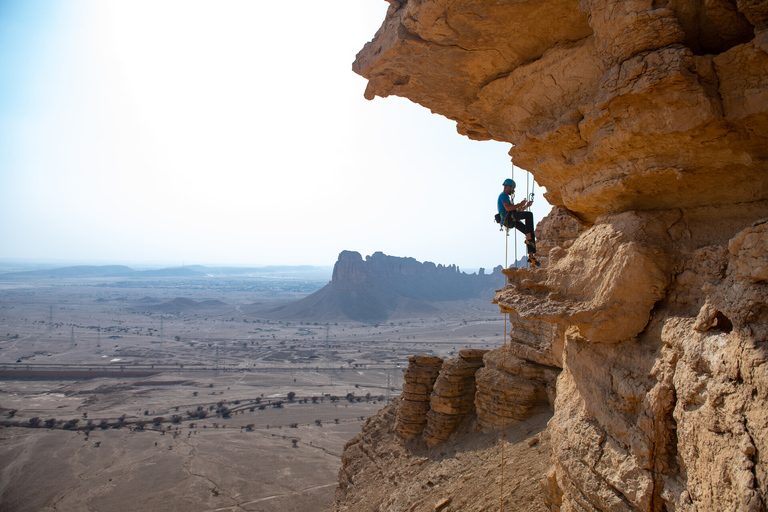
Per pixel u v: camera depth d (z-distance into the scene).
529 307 7.52
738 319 4.54
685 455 4.97
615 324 6.38
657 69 5.39
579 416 6.91
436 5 7.21
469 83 9.25
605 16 5.79
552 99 7.95
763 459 3.82
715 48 5.71
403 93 10.24
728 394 4.41
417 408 20.78
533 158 8.59
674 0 5.34
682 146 5.84
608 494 5.88
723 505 4.18
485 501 12.06
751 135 5.41
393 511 15.64
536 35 7.54
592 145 6.83
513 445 14.59
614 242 6.54
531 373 16.47
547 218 17.84
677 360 5.37
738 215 5.95
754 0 4.79
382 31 8.96
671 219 6.51
